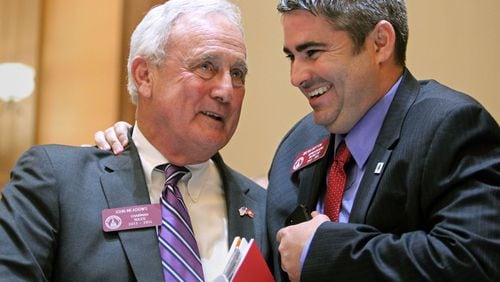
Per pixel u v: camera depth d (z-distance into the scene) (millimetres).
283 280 2326
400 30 2203
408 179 2010
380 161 2117
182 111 2355
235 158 4277
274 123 4191
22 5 4426
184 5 2432
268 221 2439
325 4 2078
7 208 2215
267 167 4188
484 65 3664
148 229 2254
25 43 4426
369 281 1886
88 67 4355
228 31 2410
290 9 2139
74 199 2260
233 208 2484
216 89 2355
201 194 2504
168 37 2387
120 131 2574
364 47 2129
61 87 4398
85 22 4379
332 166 2318
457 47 3709
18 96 4414
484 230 1817
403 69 2262
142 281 2137
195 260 2260
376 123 2215
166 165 2434
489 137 1982
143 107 2465
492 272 1785
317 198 2340
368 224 2078
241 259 2119
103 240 2205
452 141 1962
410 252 1858
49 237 2170
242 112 4277
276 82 4203
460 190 1904
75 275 2146
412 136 2064
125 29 4305
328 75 2123
